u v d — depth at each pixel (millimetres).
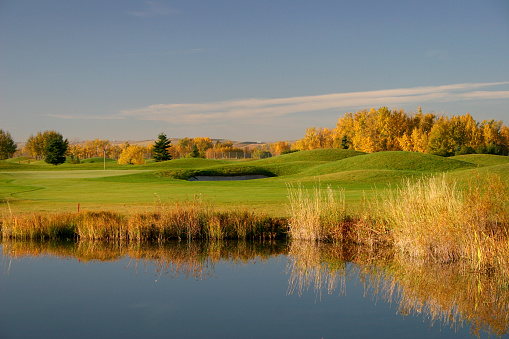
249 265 13852
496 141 104438
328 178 44219
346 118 126688
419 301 10281
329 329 8383
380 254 15320
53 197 27984
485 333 8289
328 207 18609
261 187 36125
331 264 13930
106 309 9578
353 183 41094
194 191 32031
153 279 12148
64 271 12984
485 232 13750
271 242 17312
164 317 9070
